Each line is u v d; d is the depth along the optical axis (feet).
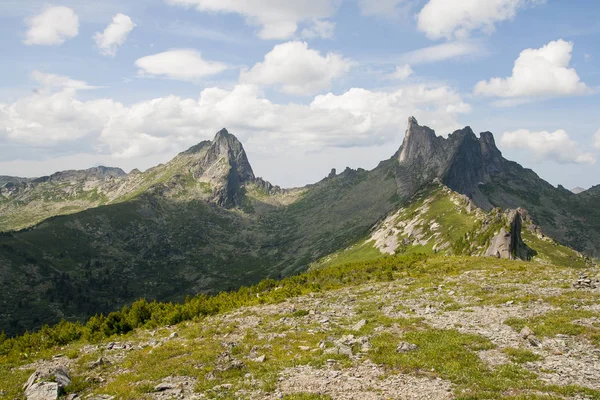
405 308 124.77
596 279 133.18
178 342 112.37
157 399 67.92
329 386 66.39
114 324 156.15
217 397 65.92
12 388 81.76
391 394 61.11
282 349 92.53
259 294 209.26
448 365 71.20
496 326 95.20
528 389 59.72
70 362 104.88
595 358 71.00
